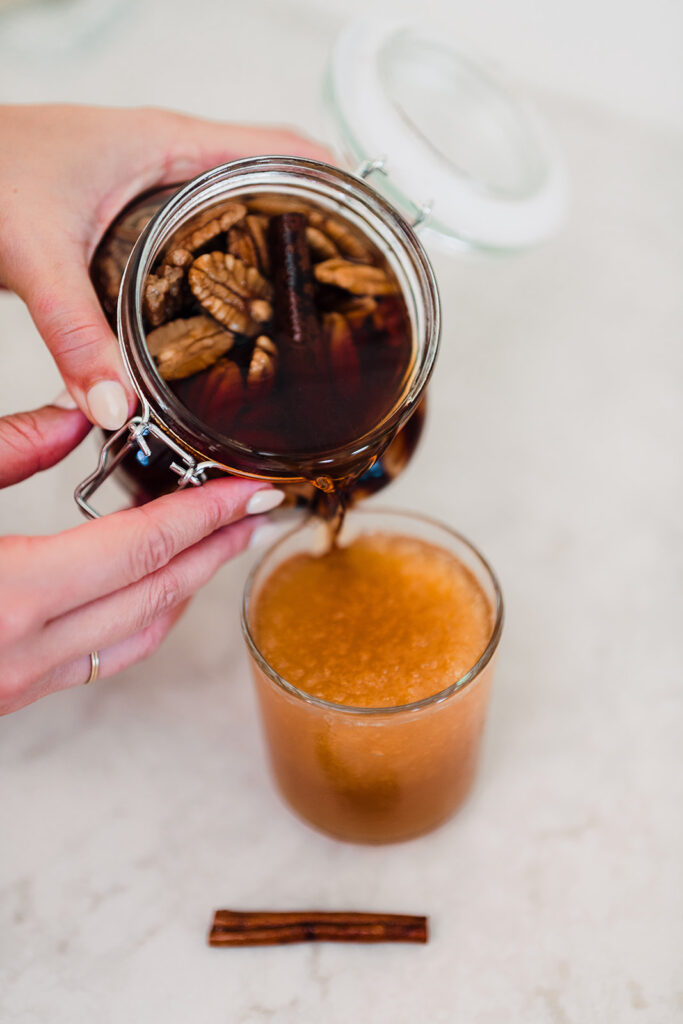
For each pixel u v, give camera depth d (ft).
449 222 1.50
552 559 1.80
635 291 2.25
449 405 2.01
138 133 1.49
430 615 1.43
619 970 1.36
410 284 1.32
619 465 1.94
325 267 1.31
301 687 1.36
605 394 2.05
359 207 1.32
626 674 1.66
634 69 2.52
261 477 1.21
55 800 1.52
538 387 2.06
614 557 1.80
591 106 2.62
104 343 1.27
